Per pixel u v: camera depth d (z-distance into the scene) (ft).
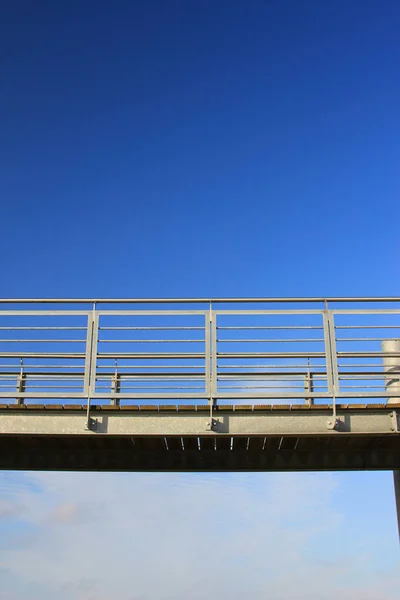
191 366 28.30
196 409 27.04
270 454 31.48
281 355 28.66
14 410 27.14
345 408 26.89
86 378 27.84
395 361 30.53
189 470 31.48
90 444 30.04
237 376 29.04
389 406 26.66
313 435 26.86
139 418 27.09
